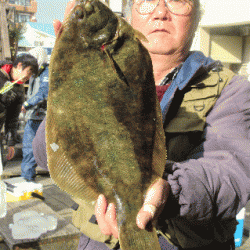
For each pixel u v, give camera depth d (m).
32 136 4.79
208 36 7.04
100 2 0.81
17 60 4.29
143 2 1.33
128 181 0.90
